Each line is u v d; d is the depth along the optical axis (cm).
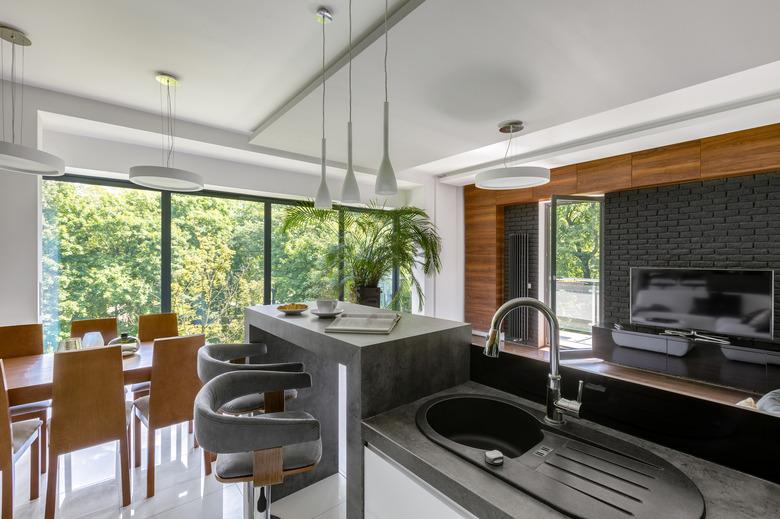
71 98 292
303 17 196
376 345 128
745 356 358
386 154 172
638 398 107
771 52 192
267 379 149
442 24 172
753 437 88
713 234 412
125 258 376
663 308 435
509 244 607
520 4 157
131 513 199
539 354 524
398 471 108
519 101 254
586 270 498
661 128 361
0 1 185
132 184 380
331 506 206
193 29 208
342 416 238
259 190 442
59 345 216
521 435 126
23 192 275
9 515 175
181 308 408
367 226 485
